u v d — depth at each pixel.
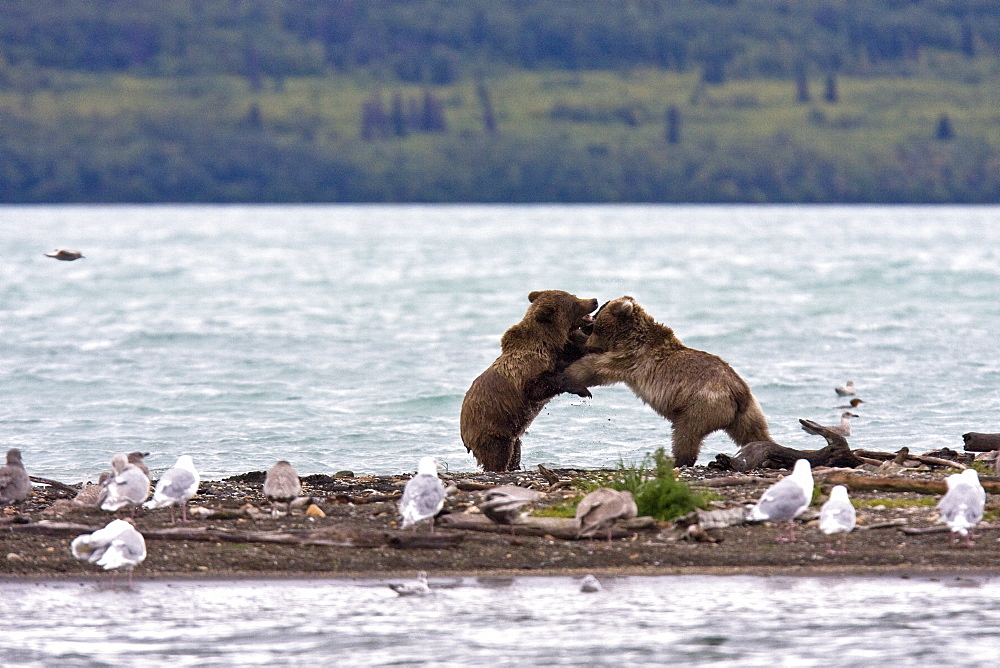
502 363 71.69
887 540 53.81
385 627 44.88
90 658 41.88
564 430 89.31
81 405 101.56
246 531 54.88
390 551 53.09
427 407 99.31
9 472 56.62
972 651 42.09
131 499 52.69
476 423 71.38
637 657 41.84
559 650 42.41
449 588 49.22
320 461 80.50
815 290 199.25
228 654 42.25
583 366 71.12
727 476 64.50
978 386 105.81
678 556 52.31
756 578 50.00
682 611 46.31
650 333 70.69
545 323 71.75
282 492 56.28
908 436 86.12
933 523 55.56
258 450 83.88
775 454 67.44
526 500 53.66
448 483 64.62
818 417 93.56
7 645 42.97
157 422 94.12
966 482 50.69
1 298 196.62
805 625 44.69
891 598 47.38
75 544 47.94
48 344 138.38
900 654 41.84
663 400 69.88
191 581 50.06
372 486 66.69
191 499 62.28
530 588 49.12
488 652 42.44
